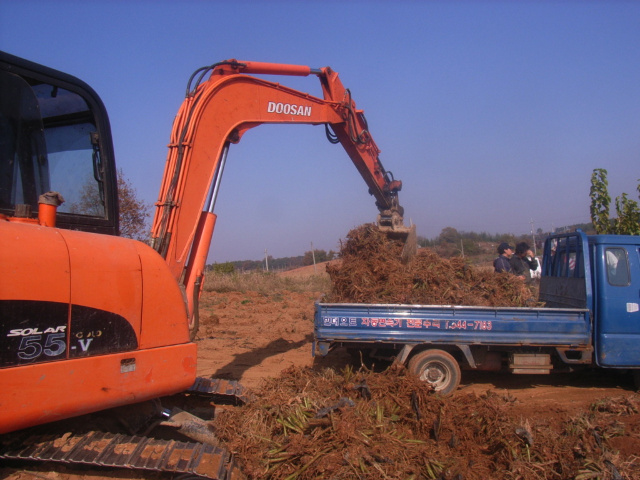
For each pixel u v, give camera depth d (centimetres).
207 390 498
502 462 437
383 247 721
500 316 631
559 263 768
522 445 452
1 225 295
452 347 645
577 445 459
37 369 291
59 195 342
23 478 333
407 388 522
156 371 355
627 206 1041
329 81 692
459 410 507
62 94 371
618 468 421
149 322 354
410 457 414
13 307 285
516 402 615
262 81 590
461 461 430
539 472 424
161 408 415
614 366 657
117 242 352
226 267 2389
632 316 659
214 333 1090
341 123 704
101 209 391
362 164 756
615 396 660
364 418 444
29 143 343
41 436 331
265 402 473
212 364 818
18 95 337
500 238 3369
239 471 379
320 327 625
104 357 324
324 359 854
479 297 674
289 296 1842
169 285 371
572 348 646
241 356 877
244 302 1611
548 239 802
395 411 498
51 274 302
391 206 798
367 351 770
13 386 281
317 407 462
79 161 378
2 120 327
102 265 330
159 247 473
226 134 545
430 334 624
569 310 639
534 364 656
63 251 311
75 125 378
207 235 521
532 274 1147
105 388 324
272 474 394
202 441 414
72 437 338
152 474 359
